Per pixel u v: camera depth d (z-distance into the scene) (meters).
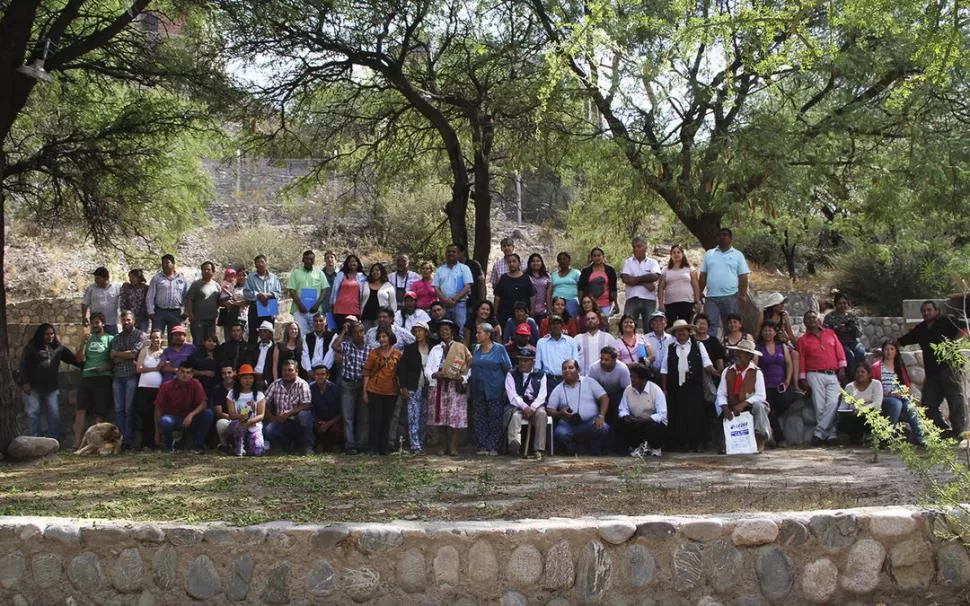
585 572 6.25
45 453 11.62
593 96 17.66
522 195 32.38
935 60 10.36
